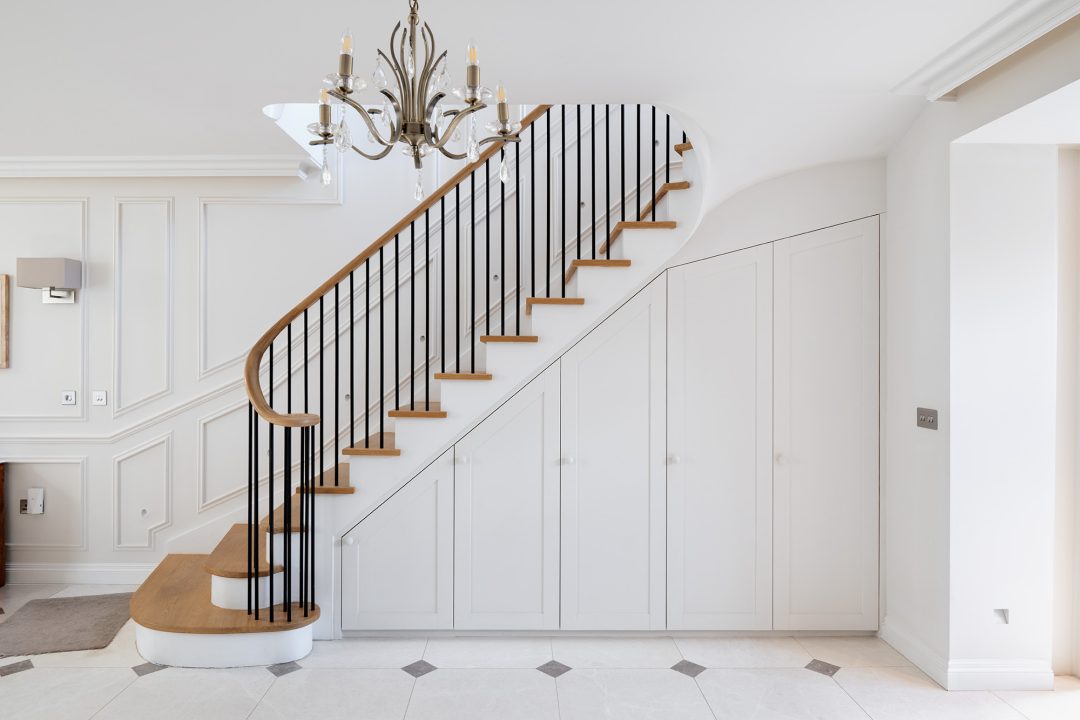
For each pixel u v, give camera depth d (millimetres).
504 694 3020
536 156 4664
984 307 3025
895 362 3500
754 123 3152
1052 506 3033
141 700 2936
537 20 2334
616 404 3664
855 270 3619
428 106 1942
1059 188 3201
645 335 3670
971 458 3031
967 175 3012
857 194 3615
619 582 3658
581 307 3594
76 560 4555
